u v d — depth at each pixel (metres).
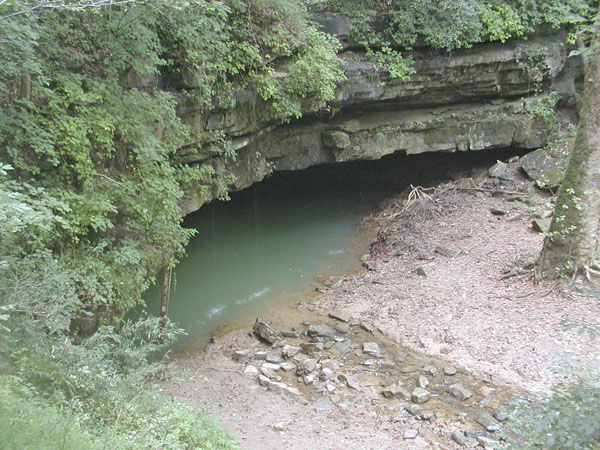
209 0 11.20
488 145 17.48
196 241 16.06
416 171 19.28
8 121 7.53
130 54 9.39
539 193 16.72
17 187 6.75
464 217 16.27
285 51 12.74
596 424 4.44
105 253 8.94
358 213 18.59
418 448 8.19
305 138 15.45
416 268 14.21
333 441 8.31
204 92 10.90
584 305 11.29
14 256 6.83
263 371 10.46
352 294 13.67
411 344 11.27
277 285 14.64
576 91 18.12
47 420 5.22
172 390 9.52
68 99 8.43
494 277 13.12
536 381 9.66
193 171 11.23
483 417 8.83
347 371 10.54
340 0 15.42
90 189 8.48
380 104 16.53
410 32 15.45
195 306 13.41
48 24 8.46
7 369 5.81
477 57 16.38
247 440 8.06
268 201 18.58
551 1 16.72
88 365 6.47
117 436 5.81
